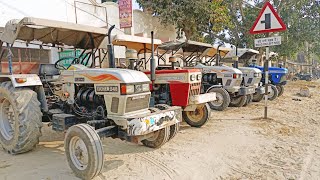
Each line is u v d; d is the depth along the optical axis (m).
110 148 4.42
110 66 4.11
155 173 3.40
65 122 3.94
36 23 3.77
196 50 8.93
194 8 13.68
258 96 9.60
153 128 3.61
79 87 4.10
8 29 4.08
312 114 7.20
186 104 5.34
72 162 3.32
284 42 18.17
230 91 7.79
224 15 14.72
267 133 5.18
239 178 3.25
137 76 3.66
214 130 5.50
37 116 4.10
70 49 5.71
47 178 3.27
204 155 4.02
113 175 3.35
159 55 7.88
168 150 4.27
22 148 4.07
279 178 3.24
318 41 19.17
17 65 5.34
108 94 3.56
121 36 5.59
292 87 16.52
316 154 4.04
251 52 10.38
